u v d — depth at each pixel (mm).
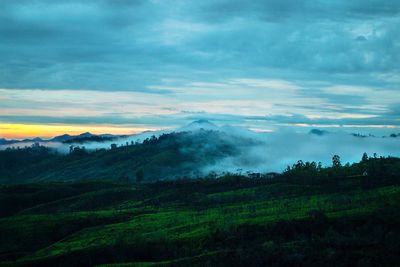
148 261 198750
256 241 193875
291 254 168500
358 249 170250
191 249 198250
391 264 155500
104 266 183625
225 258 173000
